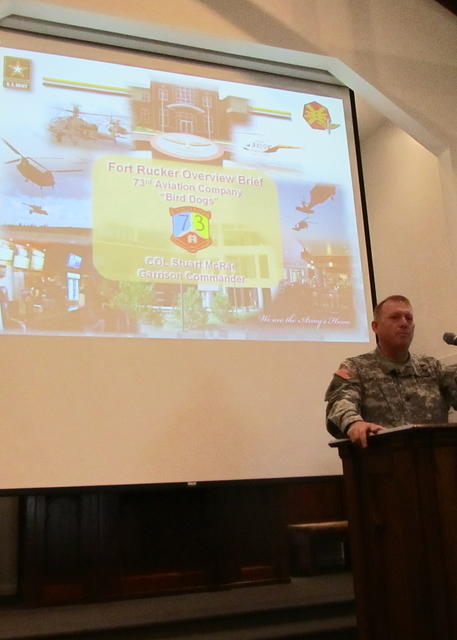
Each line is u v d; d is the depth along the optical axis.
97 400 3.21
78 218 3.39
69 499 3.54
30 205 3.32
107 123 3.57
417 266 4.66
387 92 3.98
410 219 4.77
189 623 2.83
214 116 3.81
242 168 3.78
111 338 3.30
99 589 3.44
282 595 3.27
